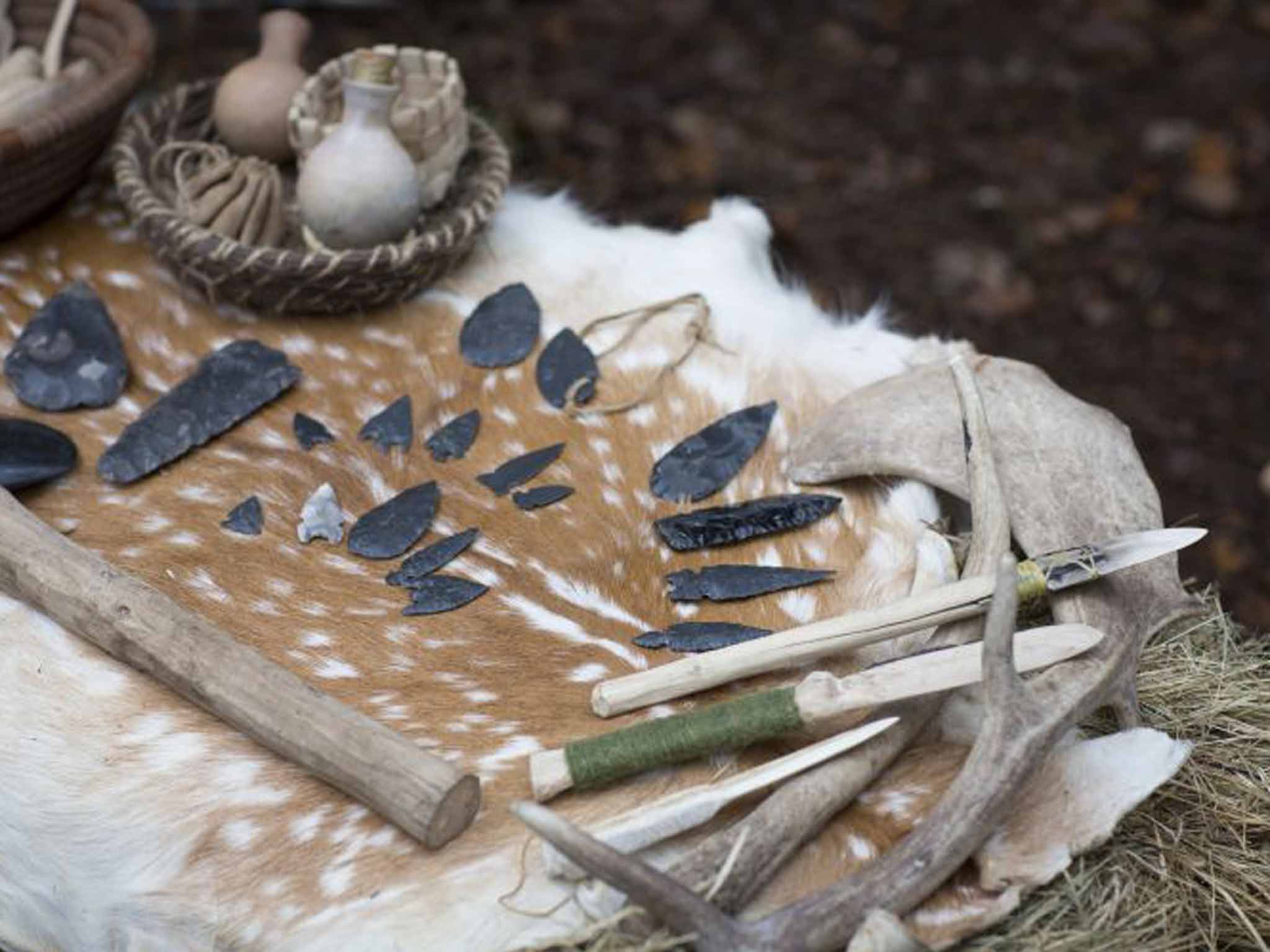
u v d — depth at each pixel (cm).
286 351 307
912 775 227
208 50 545
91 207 334
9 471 271
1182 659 262
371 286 304
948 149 580
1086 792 218
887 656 243
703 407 296
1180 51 634
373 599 257
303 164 313
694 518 271
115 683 241
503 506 277
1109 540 240
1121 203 559
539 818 191
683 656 245
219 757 231
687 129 575
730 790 212
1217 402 489
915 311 513
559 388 299
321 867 218
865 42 630
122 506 273
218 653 230
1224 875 227
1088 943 211
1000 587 207
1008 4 651
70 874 234
